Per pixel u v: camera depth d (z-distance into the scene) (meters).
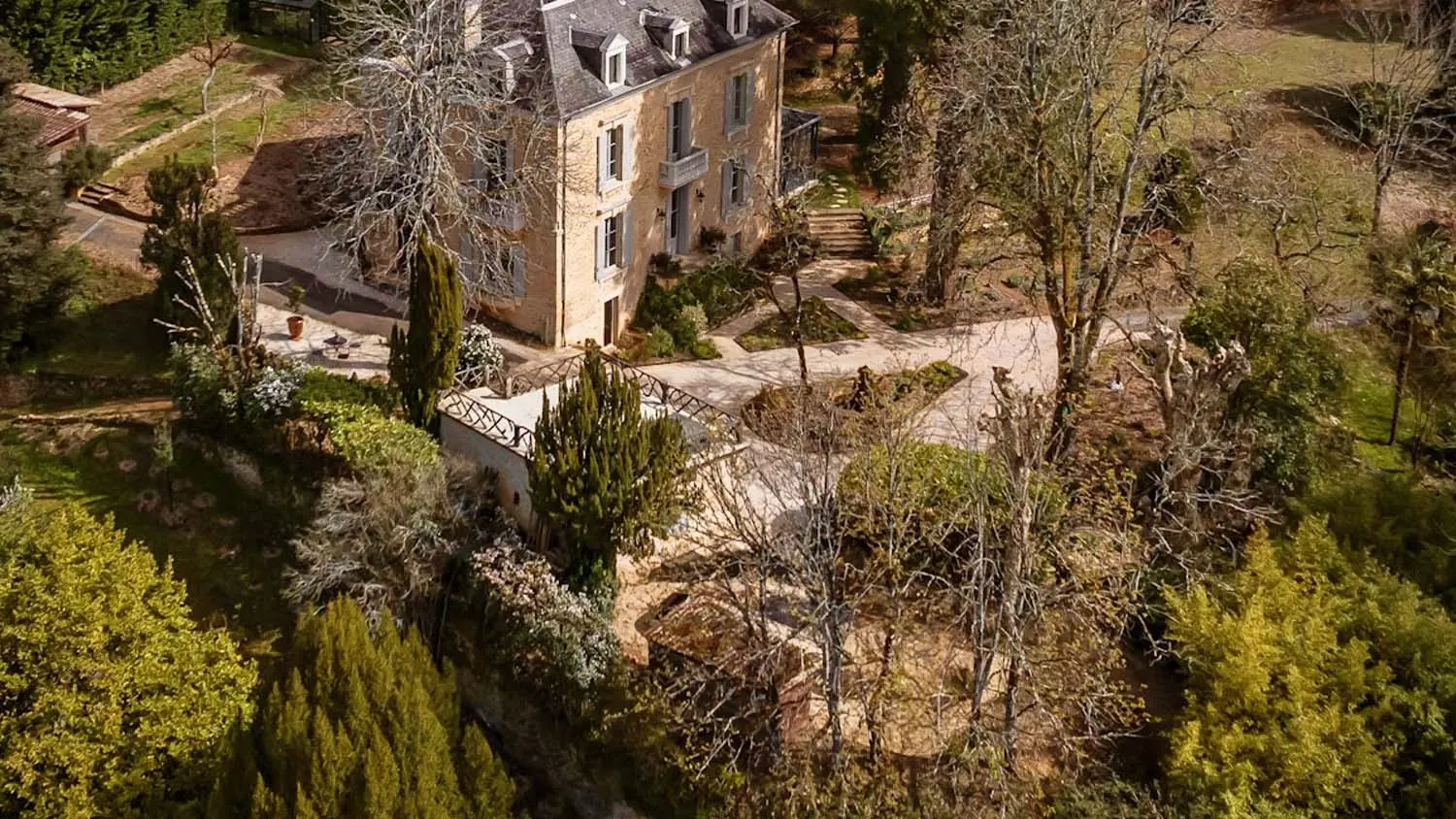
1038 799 29.38
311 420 38.16
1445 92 57.69
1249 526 35.94
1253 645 29.97
